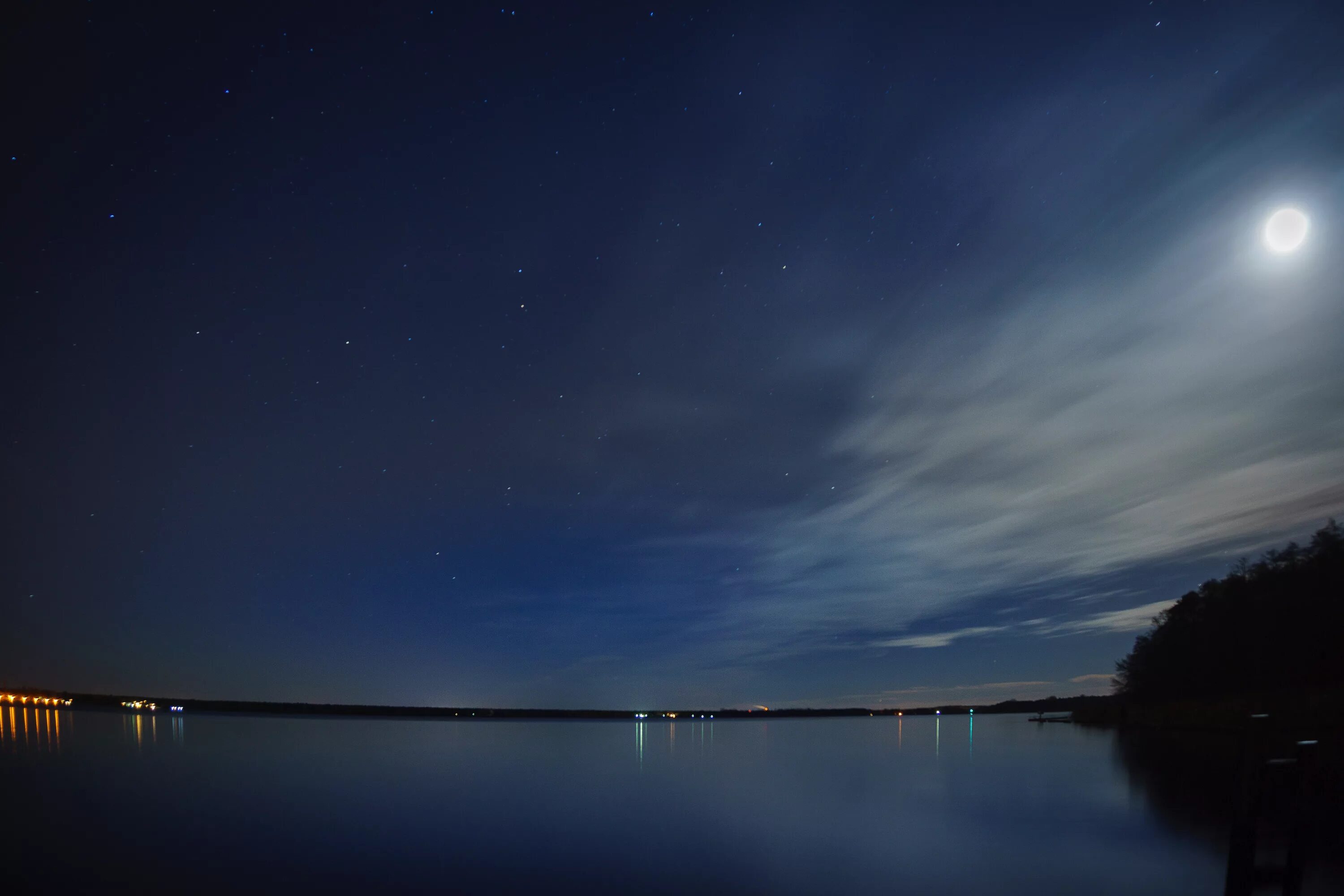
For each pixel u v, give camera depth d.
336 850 14.02
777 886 11.59
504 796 21.59
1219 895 10.86
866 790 23.05
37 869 12.50
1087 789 21.94
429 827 16.45
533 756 36.38
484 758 34.47
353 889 11.40
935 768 29.84
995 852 13.66
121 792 21.73
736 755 38.75
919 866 12.75
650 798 21.25
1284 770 7.55
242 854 13.67
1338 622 43.97
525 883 11.82
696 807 19.56
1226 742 39.00
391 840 14.95
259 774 26.58
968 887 11.41
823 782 25.45
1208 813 17.42
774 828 16.31
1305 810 7.54
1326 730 30.67
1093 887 11.26
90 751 34.66
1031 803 19.42
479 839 15.12
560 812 18.58
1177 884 11.44
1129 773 25.78
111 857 13.34
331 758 33.69
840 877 12.08
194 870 12.51
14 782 23.69
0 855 13.48
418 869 12.62
